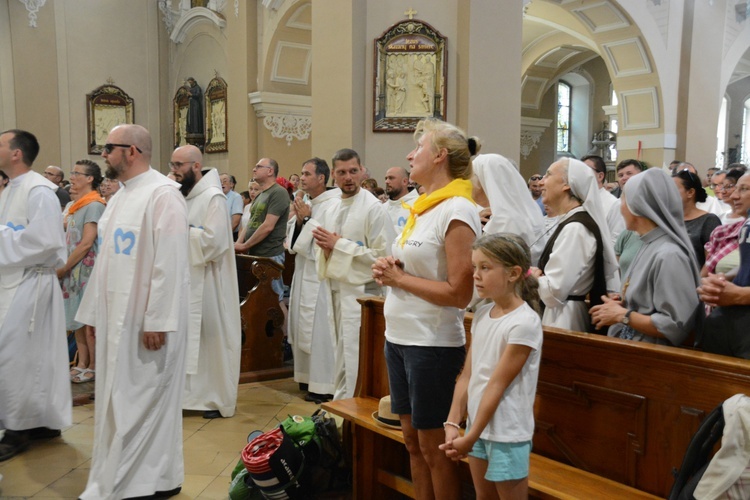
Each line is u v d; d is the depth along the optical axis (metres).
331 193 4.82
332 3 7.04
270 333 5.39
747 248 2.41
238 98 11.11
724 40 11.52
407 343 2.21
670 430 2.12
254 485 3.03
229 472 3.45
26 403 3.67
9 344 3.58
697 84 11.14
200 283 4.20
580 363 2.37
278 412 4.43
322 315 4.63
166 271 2.95
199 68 13.09
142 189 3.03
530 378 2.02
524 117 15.80
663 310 2.36
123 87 13.28
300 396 4.81
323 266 4.16
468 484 2.88
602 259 2.67
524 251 2.03
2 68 11.95
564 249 2.66
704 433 1.92
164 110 13.83
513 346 1.95
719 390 2.01
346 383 4.14
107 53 13.05
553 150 16.91
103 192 6.64
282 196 5.54
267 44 10.67
